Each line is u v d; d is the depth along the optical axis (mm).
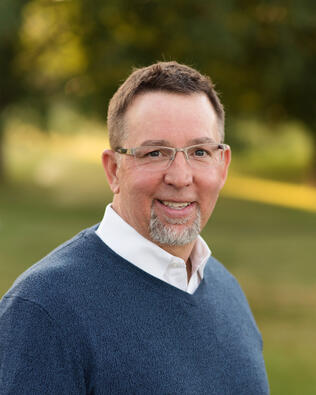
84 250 1605
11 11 13977
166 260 1632
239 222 15977
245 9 14039
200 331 1637
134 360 1468
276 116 18875
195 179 1650
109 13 14172
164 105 1614
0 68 17734
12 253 9961
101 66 14555
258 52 14578
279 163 33062
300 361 5117
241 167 32156
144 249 1616
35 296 1438
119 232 1627
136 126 1626
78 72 17016
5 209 16453
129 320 1512
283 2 13391
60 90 17984
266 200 21344
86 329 1442
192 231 1675
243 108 18562
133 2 13750
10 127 22500
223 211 18188
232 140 19578
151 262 1622
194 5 13281
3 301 1495
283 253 10617
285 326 6242
